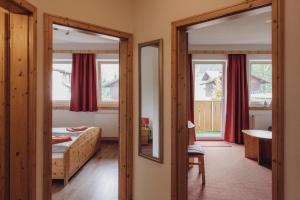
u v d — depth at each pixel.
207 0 2.17
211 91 6.88
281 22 1.64
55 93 6.78
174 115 2.44
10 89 2.03
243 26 4.69
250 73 6.72
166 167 2.55
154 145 2.74
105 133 6.63
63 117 6.67
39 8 2.10
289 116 1.61
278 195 1.64
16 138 2.04
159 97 2.59
